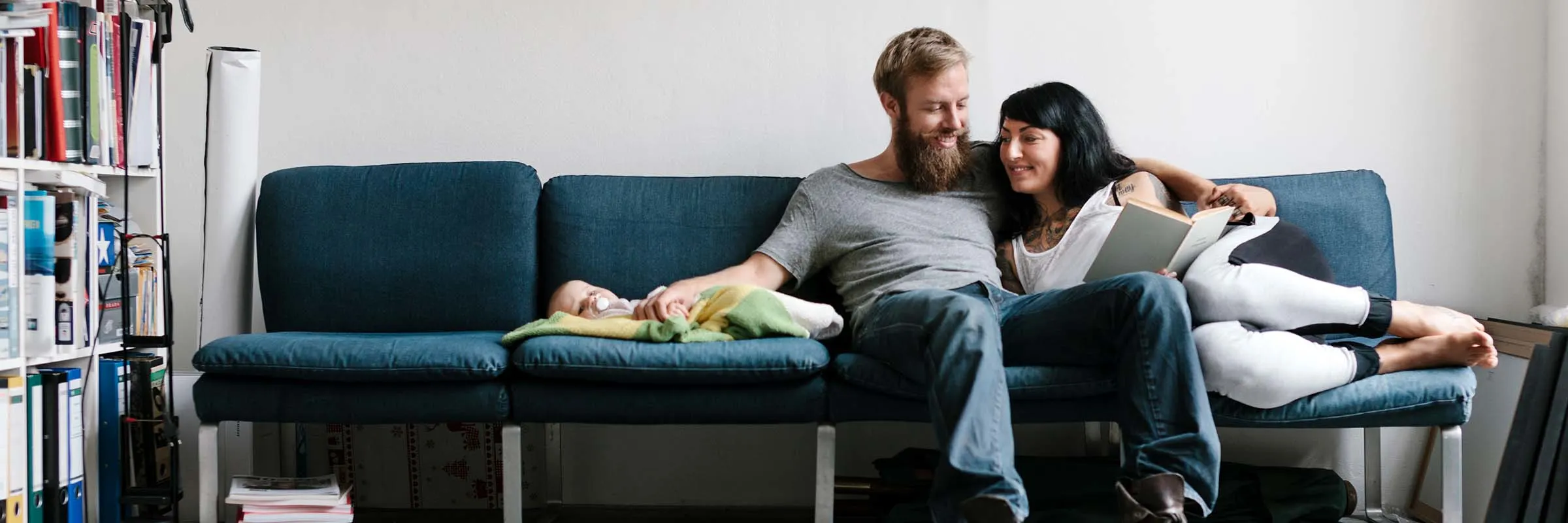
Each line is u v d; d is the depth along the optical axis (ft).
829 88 8.30
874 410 5.99
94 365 6.89
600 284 7.48
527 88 8.39
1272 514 6.57
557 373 5.93
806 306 6.49
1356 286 7.20
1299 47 8.09
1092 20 8.20
